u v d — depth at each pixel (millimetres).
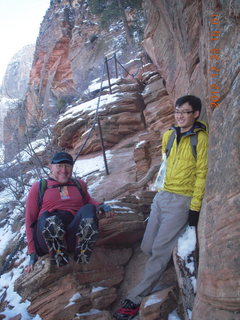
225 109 2678
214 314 2305
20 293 3764
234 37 2686
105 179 6957
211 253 2451
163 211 3268
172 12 5031
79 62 22484
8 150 7988
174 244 3189
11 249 5930
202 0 3301
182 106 3160
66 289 3498
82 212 3246
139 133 8547
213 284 2363
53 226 3117
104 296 3533
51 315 3414
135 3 18297
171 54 6602
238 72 2580
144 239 3420
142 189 5691
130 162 7379
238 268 2188
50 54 24750
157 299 3141
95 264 3670
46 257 3496
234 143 2424
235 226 2287
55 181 3518
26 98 26922
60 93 21000
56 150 8539
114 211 3842
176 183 3215
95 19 23266
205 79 3195
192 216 3051
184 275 2947
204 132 3154
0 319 3916
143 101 9250
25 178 8195
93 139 8555
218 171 2611
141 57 14070
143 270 3736
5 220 7453
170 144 3320
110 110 8805
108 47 20766
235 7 2600
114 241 3863
